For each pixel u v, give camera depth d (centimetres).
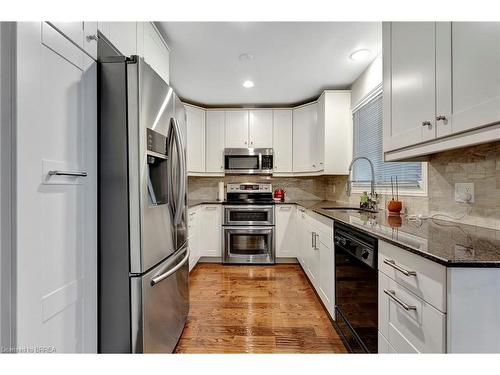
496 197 129
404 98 142
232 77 294
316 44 226
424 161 178
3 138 81
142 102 127
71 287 106
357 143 303
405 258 102
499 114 86
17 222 81
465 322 80
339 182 357
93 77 120
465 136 103
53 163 96
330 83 311
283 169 383
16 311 81
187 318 214
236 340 184
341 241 177
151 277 135
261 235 363
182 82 308
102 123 125
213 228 363
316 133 352
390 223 158
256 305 239
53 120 96
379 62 245
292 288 278
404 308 100
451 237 114
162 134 149
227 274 323
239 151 380
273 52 239
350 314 163
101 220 126
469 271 81
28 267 85
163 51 212
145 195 129
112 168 125
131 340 125
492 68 88
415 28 132
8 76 81
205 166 385
